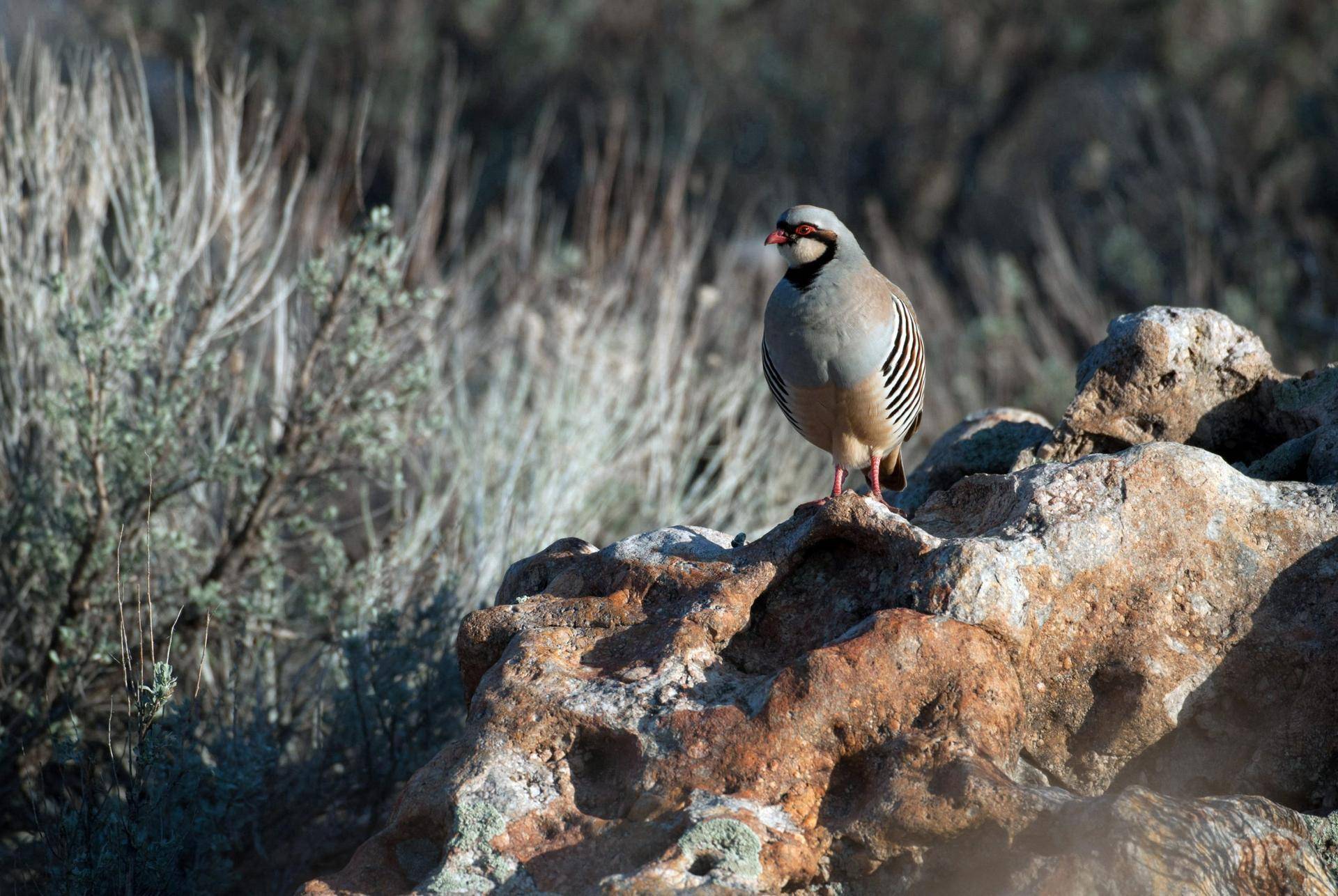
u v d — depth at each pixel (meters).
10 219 11.46
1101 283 21.58
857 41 30.61
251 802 8.87
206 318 10.75
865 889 5.15
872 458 8.73
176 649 10.40
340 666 10.09
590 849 5.11
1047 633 5.95
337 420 10.58
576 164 27.08
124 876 7.38
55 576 10.39
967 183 29.88
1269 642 6.03
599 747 5.61
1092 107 28.86
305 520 10.91
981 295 20.97
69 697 9.54
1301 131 25.42
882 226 22.22
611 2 28.53
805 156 30.19
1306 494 6.37
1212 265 20.39
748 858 4.88
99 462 9.75
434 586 10.96
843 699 5.45
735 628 6.06
